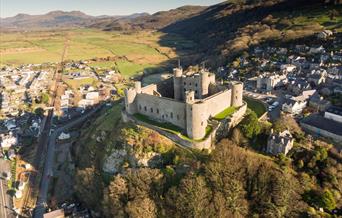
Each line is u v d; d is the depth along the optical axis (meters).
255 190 69.94
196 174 73.88
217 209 67.88
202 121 82.25
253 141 82.44
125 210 76.19
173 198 72.69
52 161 119.88
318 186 68.12
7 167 116.62
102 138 108.31
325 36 182.75
